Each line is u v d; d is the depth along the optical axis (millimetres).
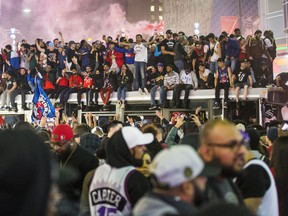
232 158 4598
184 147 3527
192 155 3447
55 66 29047
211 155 4645
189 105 24719
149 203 3521
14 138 2672
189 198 3551
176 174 3396
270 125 14742
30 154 2619
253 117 23141
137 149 6320
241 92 22922
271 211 5730
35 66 29219
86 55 28531
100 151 8719
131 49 27266
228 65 23578
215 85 23344
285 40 40781
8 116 29766
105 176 6246
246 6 47781
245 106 23844
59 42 30016
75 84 27906
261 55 24297
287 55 37750
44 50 29500
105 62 27453
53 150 8578
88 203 6902
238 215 2871
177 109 24672
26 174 2576
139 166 6371
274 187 5801
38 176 2611
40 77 28609
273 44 24922
